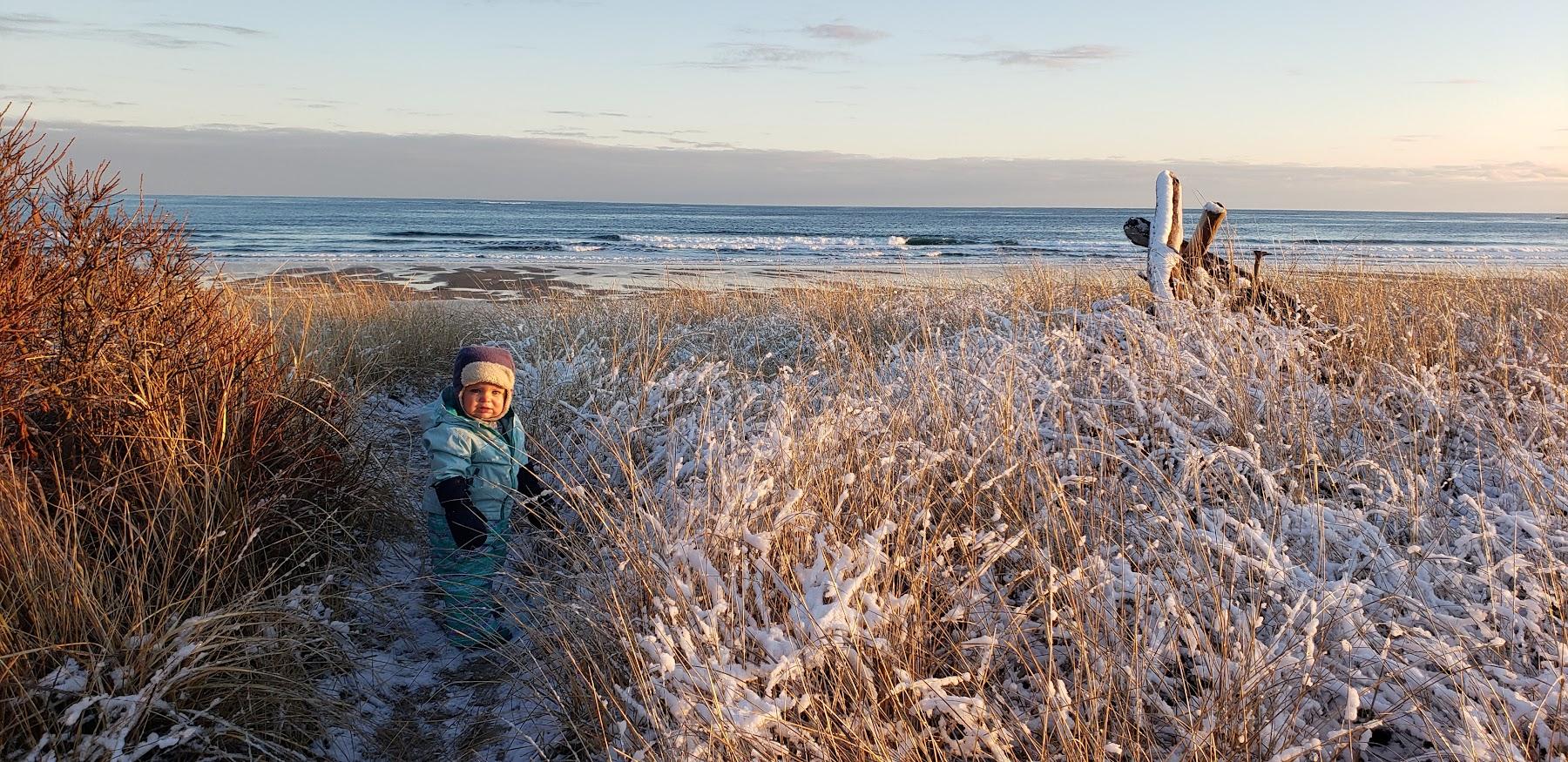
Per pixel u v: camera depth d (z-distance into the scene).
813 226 99.00
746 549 3.17
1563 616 2.86
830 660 2.76
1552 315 6.20
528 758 3.07
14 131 3.54
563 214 137.25
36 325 3.45
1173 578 3.15
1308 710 2.68
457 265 29.67
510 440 4.29
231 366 4.03
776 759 2.45
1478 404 4.76
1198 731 2.46
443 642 3.84
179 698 2.82
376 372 7.16
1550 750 2.34
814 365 6.70
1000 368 4.78
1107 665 2.68
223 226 70.06
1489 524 3.24
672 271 24.80
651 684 2.72
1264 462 4.27
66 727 2.66
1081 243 51.78
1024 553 3.45
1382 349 5.96
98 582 3.06
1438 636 2.90
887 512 3.48
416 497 4.99
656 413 5.41
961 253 38.47
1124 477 4.28
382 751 3.11
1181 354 5.21
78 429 3.47
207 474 3.53
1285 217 187.50
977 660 3.01
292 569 3.72
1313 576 3.09
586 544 4.01
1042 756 2.41
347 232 60.91
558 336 8.34
